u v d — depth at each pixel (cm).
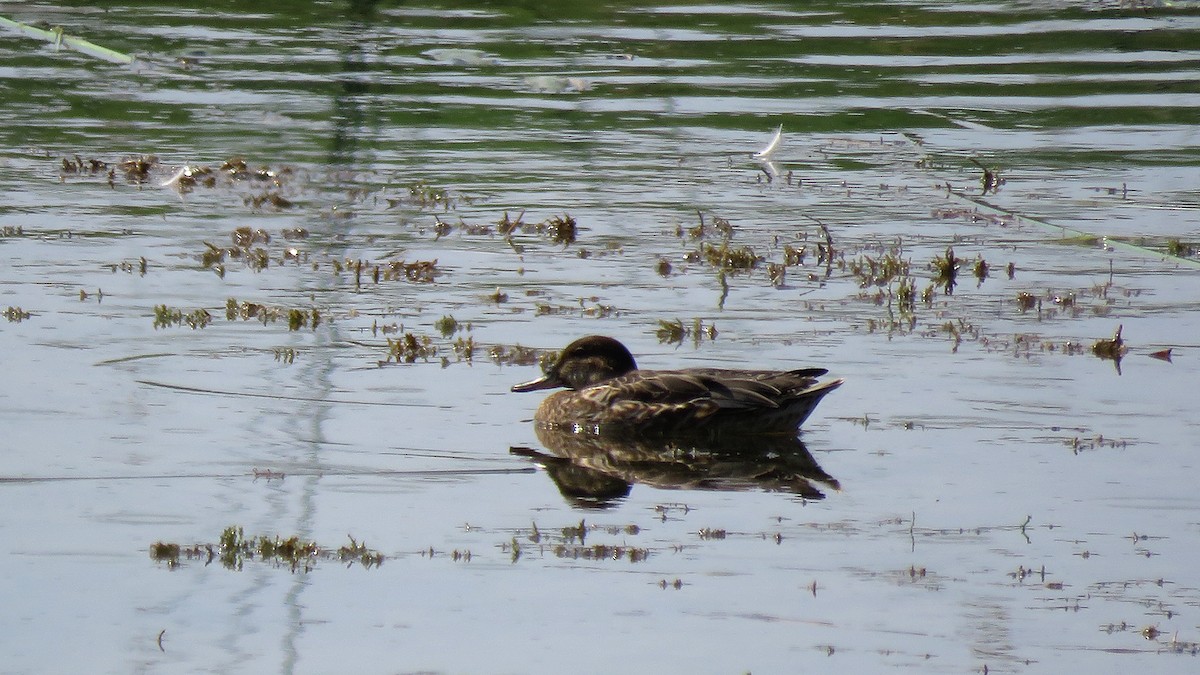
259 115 2456
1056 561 1045
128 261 1756
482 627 941
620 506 1155
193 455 1220
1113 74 2731
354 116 2462
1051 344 1525
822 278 1766
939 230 1969
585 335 1545
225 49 2812
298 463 1212
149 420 1289
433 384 1410
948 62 2792
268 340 1512
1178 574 1024
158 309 1562
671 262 1819
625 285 1727
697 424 1329
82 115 2439
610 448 1302
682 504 1159
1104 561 1045
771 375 1362
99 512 1110
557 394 1380
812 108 2544
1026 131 2444
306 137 2356
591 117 2484
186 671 879
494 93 2594
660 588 1001
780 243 1898
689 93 2602
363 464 1220
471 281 1734
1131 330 1573
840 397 1388
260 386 1382
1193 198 2106
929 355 1498
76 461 1202
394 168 2219
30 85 2584
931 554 1056
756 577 1019
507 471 1223
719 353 1496
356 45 2867
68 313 1566
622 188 2142
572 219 1952
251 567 1028
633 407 1326
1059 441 1272
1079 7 3152
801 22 3044
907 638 931
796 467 1234
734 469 1248
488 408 1358
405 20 3041
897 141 2394
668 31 2964
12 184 2081
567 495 1174
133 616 953
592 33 2953
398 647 913
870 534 1093
